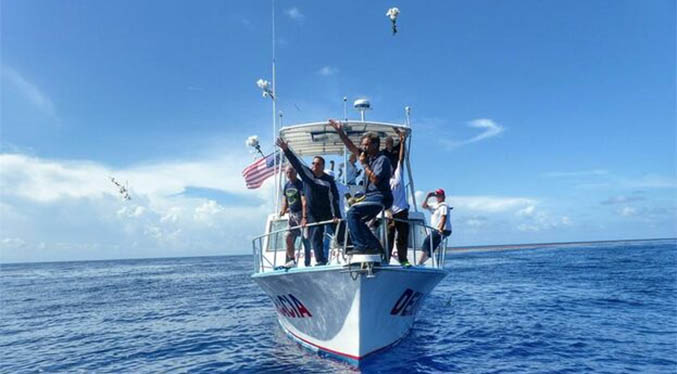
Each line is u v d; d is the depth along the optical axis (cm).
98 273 7625
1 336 1612
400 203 898
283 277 881
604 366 940
